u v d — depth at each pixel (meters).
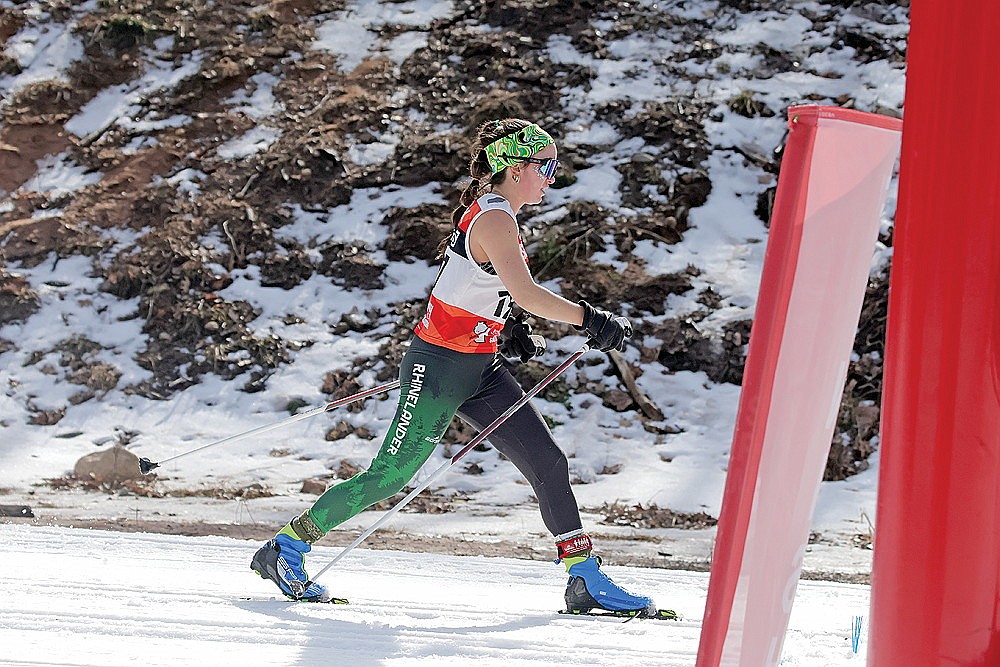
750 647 3.54
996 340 2.83
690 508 13.66
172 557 8.30
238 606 6.43
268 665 5.06
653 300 17.70
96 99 22.89
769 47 22.20
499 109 21.27
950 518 2.87
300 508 13.18
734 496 3.41
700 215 19.19
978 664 2.88
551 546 11.76
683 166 19.92
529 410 7.11
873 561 3.08
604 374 16.72
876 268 17.28
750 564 3.46
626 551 11.79
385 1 24.78
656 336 17.22
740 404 3.41
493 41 23.03
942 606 2.89
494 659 5.45
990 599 2.87
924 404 2.90
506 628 6.25
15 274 19.27
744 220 19.09
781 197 3.34
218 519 12.46
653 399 16.34
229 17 24.47
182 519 12.38
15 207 20.64
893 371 2.99
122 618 5.89
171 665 4.96
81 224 20.11
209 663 5.04
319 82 22.73
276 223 19.78
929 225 2.89
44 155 21.75
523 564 9.21
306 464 15.20
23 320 18.44
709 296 17.72
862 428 15.49
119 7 24.73
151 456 15.48
